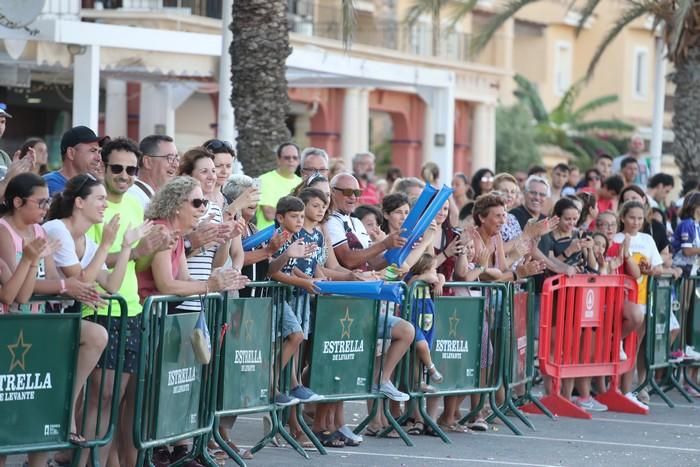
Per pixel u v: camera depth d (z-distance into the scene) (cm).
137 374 1786
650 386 3173
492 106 8650
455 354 2444
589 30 11356
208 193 2094
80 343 1688
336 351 2234
